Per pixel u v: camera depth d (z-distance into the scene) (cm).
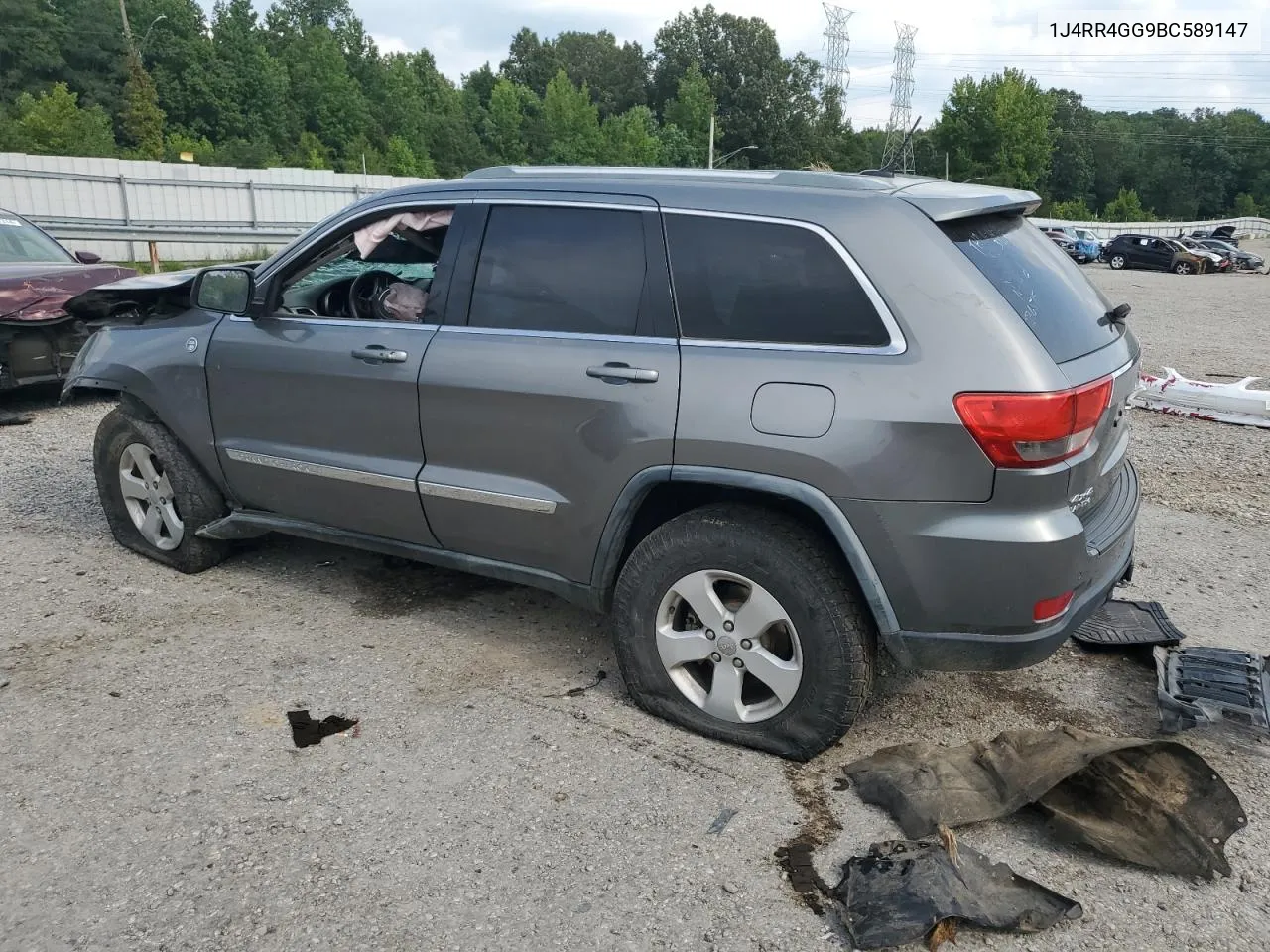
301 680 379
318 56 7900
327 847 282
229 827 290
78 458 688
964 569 288
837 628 307
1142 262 3766
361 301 436
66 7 7819
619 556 347
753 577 316
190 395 449
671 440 320
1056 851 285
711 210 327
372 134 7856
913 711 364
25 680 375
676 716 345
